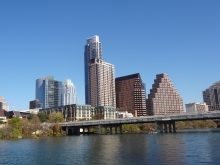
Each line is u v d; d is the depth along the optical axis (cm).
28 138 16650
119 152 7394
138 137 14438
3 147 10275
